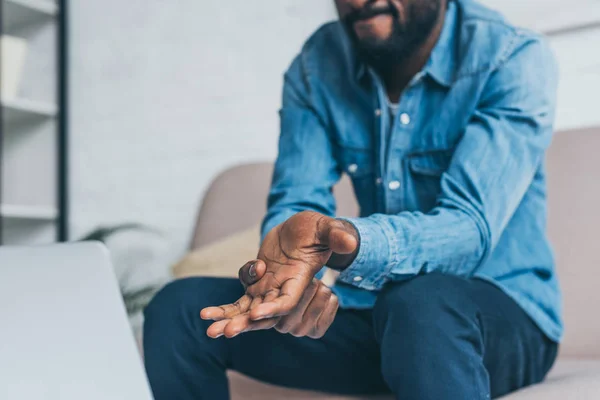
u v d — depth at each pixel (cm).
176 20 251
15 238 271
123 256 236
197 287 95
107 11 261
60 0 265
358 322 100
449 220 85
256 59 239
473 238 86
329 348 98
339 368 99
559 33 199
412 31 103
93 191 257
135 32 256
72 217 259
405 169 108
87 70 262
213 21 246
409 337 76
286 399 104
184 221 243
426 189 107
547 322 97
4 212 243
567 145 155
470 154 94
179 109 248
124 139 254
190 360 91
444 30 108
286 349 98
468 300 82
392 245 78
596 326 139
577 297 142
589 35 195
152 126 251
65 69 263
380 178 111
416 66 109
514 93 101
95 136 259
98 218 255
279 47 237
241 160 239
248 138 239
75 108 263
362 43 104
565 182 151
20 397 48
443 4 108
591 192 149
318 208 112
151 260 239
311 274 67
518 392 88
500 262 100
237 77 241
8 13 268
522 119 99
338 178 119
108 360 52
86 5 265
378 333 84
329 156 117
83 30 265
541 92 101
